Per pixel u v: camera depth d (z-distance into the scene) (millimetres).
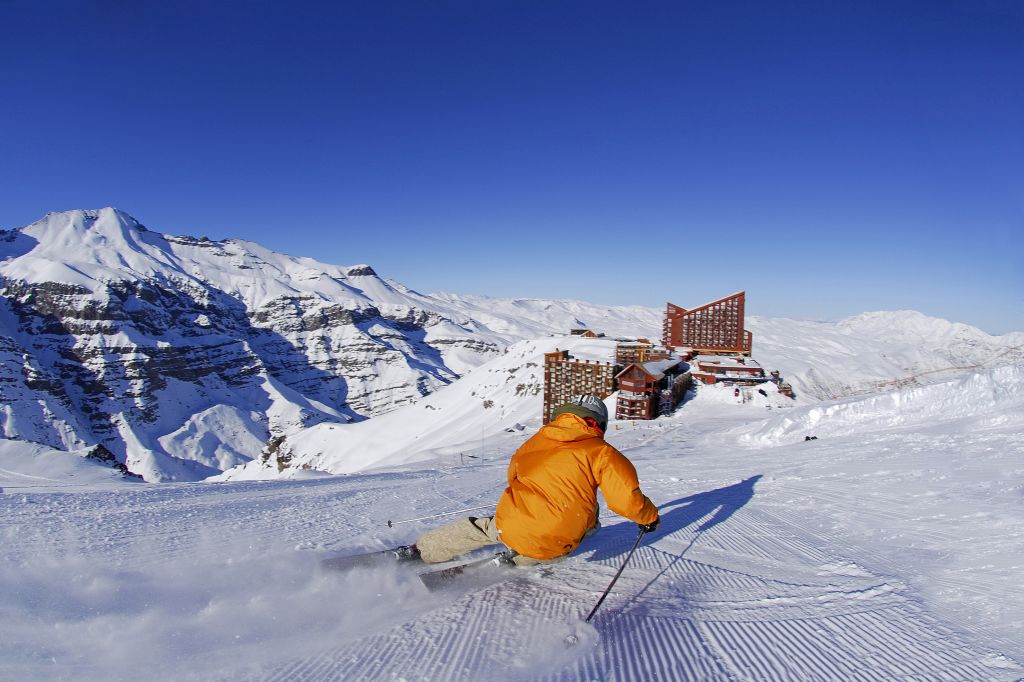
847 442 12055
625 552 4945
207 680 2799
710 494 7914
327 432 110375
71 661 2975
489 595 3947
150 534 6641
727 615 3586
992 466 7020
